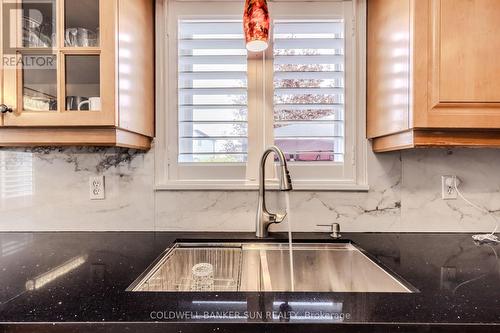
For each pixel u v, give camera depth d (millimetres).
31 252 945
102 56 879
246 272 1063
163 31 1214
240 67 1232
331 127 1234
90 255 917
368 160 1180
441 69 829
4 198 1176
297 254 1072
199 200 1185
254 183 1212
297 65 1226
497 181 1161
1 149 1171
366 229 1169
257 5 1007
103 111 879
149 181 1188
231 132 1235
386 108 1019
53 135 905
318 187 1168
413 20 836
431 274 757
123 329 507
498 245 1021
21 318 520
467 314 531
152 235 1142
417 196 1166
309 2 1220
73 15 917
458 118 833
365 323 502
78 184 1185
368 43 1183
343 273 1059
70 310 547
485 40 829
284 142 1229
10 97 872
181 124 1233
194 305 558
